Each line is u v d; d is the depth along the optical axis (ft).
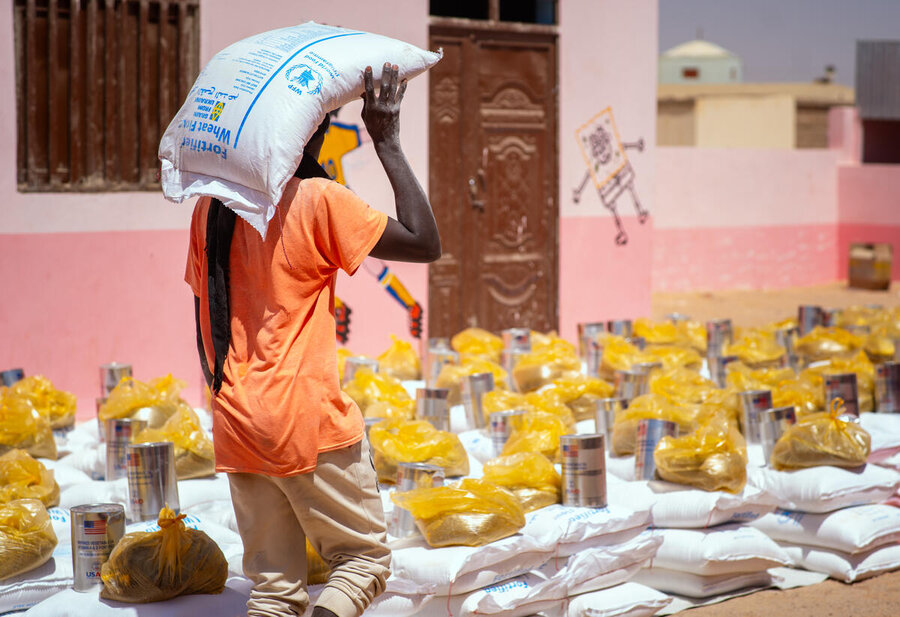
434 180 27.89
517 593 11.89
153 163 23.00
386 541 10.56
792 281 63.00
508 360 21.15
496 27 28.35
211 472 14.48
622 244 31.50
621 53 30.78
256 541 10.12
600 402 16.49
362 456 10.13
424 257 10.03
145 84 22.72
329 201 9.66
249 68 9.63
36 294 21.85
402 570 11.64
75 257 22.17
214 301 9.80
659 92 106.01
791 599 13.71
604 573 12.70
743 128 101.14
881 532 14.38
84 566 11.14
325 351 9.87
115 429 14.46
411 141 26.86
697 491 13.70
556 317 30.37
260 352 9.66
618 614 12.37
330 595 9.80
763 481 14.98
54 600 10.91
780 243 62.39
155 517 12.80
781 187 62.23
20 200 21.54
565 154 29.96
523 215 29.60
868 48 82.38
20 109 21.67
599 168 30.76
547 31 29.27
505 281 29.43
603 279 31.17
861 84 82.69
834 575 14.44
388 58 10.05
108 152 22.50
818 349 22.52
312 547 11.32
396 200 10.07
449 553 11.62
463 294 28.66
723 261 60.34
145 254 22.94
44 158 22.07
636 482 14.38
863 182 63.72
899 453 16.43
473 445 16.29
